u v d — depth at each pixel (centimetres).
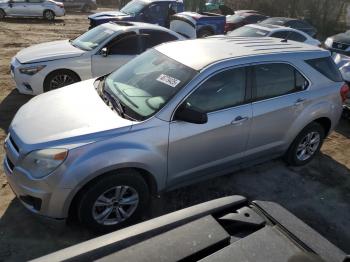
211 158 409
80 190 332
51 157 317
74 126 342
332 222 424
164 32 783
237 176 497
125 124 345
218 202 258
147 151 347
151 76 409
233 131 412
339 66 756
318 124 520
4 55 1071
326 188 495
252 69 423
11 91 762
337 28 2580
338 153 609
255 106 427
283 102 453
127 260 189
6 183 434
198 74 381
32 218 379
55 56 686
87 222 344
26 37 1420
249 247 196
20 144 337
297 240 215
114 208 355
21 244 345
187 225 218
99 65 714
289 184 493
